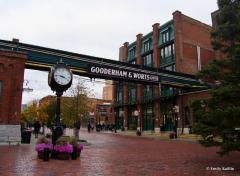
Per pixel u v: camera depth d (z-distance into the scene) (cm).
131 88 5422
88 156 1332
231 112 916
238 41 1085
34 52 2323
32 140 2336
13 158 1176
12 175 810
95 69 2592
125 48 5778
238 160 1206
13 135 1884
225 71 1101
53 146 1211
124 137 3431
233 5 1084
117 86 5969
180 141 2691
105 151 1602
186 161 1171
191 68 4322
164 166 1030
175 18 4381
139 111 4947
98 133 4534
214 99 1066
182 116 3884
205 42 4641
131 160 1198
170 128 4188
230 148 962
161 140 2864
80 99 2656
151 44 4997
